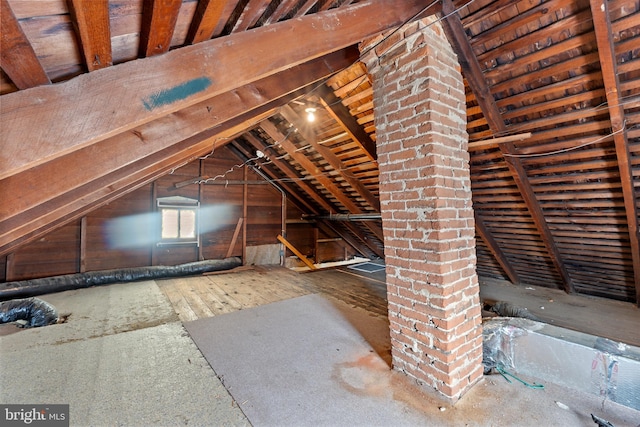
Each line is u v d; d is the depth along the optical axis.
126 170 1.91
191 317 3.18
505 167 3.16
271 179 6.65
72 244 4.59
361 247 7.89
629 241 3.24
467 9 1.98
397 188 1.91
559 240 3.86
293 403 1.70
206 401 1.73
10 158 0.78
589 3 1.74
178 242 5.52
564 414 1.61
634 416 1.59
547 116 2.51
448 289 1.69
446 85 1.86
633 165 2.51
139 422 1.55
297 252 6.71
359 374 1.99
